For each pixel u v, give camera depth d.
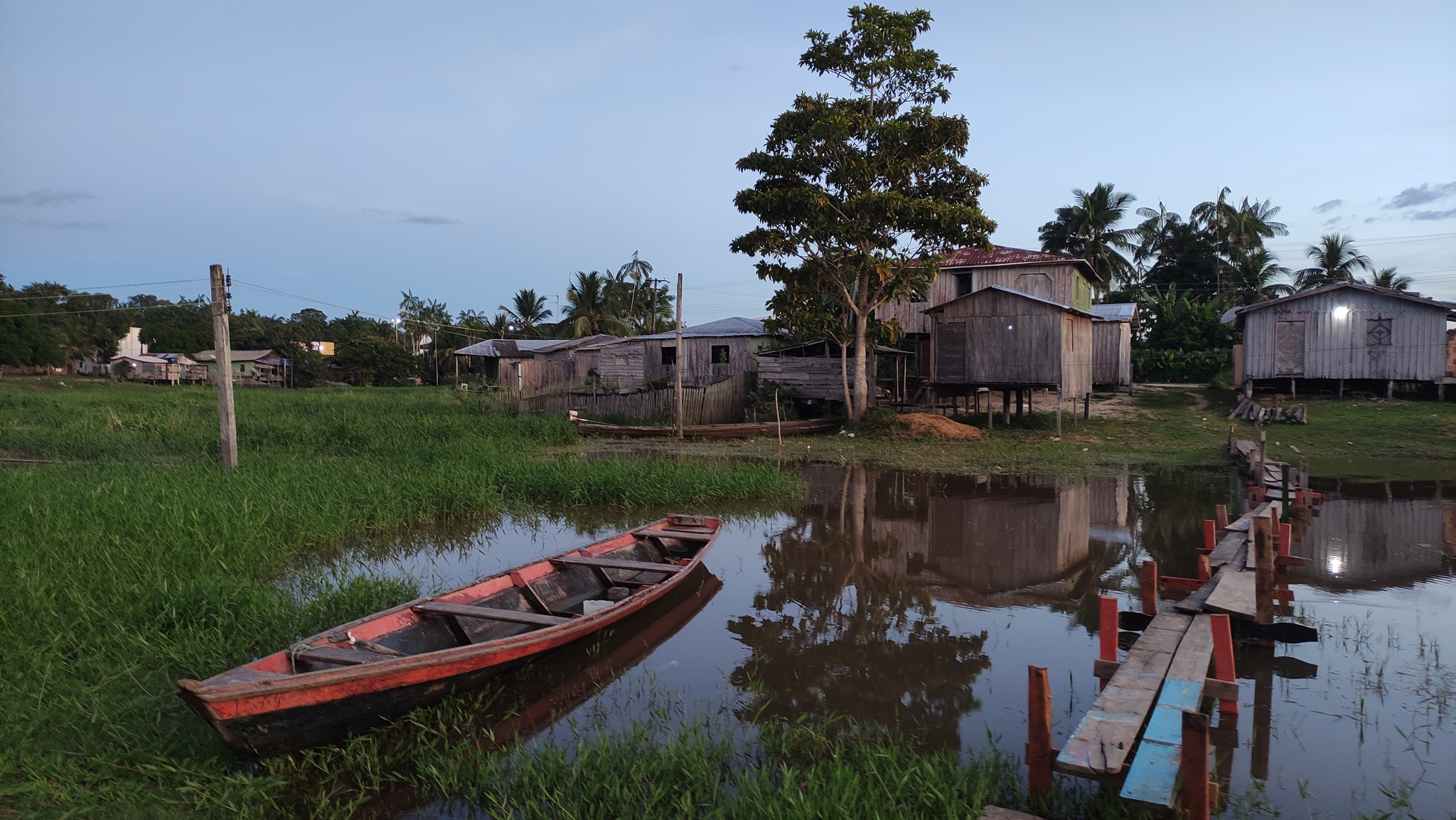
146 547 8.25
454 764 4.96
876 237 22.47
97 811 4.36
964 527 12.22
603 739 5.13
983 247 22.28
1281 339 25.86
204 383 54.09
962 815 4.30
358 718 5.16
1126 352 30.11
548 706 6.09
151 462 14.38
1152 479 16.58
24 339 51.44
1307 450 19.73
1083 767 4.16
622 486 13.96
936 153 22.27
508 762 5.10
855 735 5.50
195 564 8.12
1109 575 9.54
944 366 24.17
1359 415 22.73
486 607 6.92
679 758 4.95
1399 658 6.82
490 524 12.14
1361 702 5.96
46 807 4.33
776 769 5.04
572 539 11.25
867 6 22.23
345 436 19.23
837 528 12.16
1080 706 5.96
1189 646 6.14
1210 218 45.53
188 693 4.28
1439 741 5.36
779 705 6.06
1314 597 8.50
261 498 10.86
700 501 14.03
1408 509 13.15
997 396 30.30
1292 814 4.51
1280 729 5.55
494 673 6.08
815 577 9.59
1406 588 8.82
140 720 5.23
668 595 8.55
